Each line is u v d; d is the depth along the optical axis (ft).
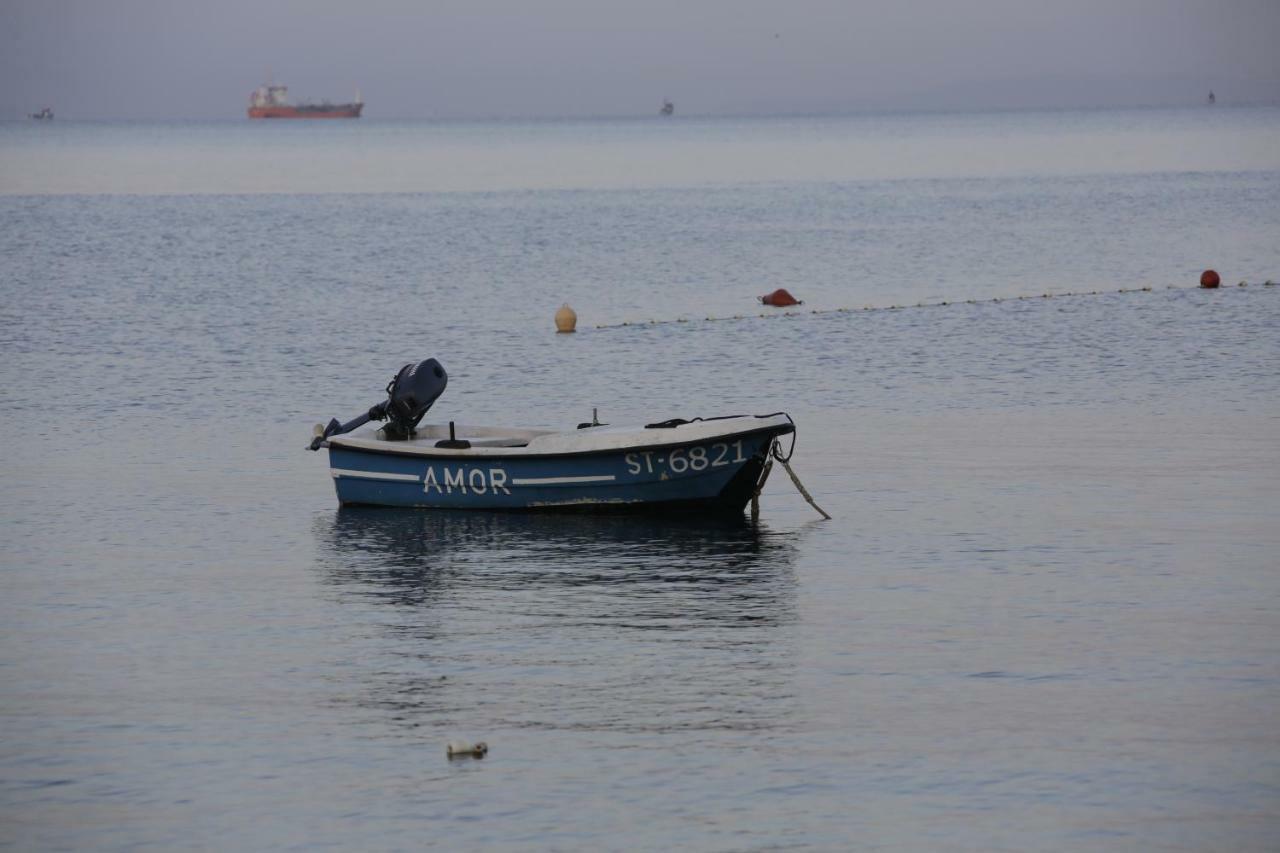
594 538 117.39
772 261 326.65
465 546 115.75
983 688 84.38
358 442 127.34
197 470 141.38
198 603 102.47
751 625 95.61
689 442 120.06
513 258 337.11
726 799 71.26
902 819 69.15
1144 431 150.61
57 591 105.50
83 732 80.33
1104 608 97.96
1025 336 212.43
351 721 81.10
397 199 542.98
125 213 485.15
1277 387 172.35
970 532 116.37
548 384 182.39
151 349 211.00
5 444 152.25
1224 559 108.37
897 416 159.84
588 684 85.71
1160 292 258.98
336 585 106.22
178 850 67.56
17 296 273.75
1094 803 70.49
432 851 66.95
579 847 67.05
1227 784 72.18
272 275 306.96
